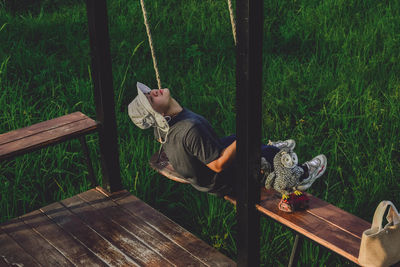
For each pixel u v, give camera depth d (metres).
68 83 6.32
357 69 6.12
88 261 3.39
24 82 6.34
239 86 2.62
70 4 8.98
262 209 3.00
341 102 5.65
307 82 6.13
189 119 3.22
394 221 2.51
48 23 8.06
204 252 3.43
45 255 3.46
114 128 3.96
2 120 5.40
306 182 3.09
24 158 4.86
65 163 4.98
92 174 4.19
